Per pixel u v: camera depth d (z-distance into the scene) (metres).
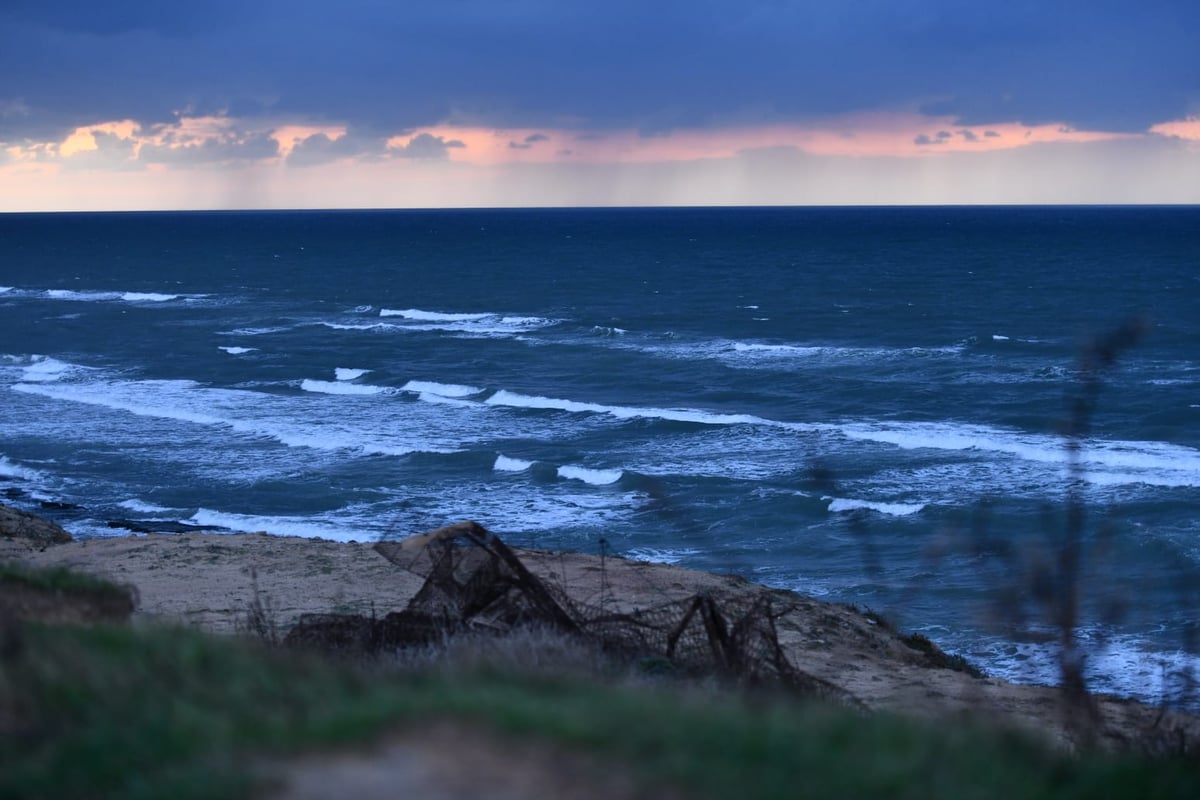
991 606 3.83
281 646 6.75
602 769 3.05
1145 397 45.50
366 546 14.94
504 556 7.16
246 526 30.27
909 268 128.00
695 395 50.69
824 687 6.86
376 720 3.35
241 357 64.12
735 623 7.04
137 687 3.75
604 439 41.47
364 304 95.75
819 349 64.06
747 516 30.73
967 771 3.42
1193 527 28.64
